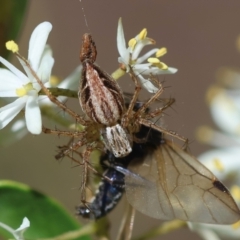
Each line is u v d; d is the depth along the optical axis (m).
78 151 0.09
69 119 0.10
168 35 0.18
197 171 0.09
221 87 0.12
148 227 0.15
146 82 0.09
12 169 0.14
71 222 0.10
